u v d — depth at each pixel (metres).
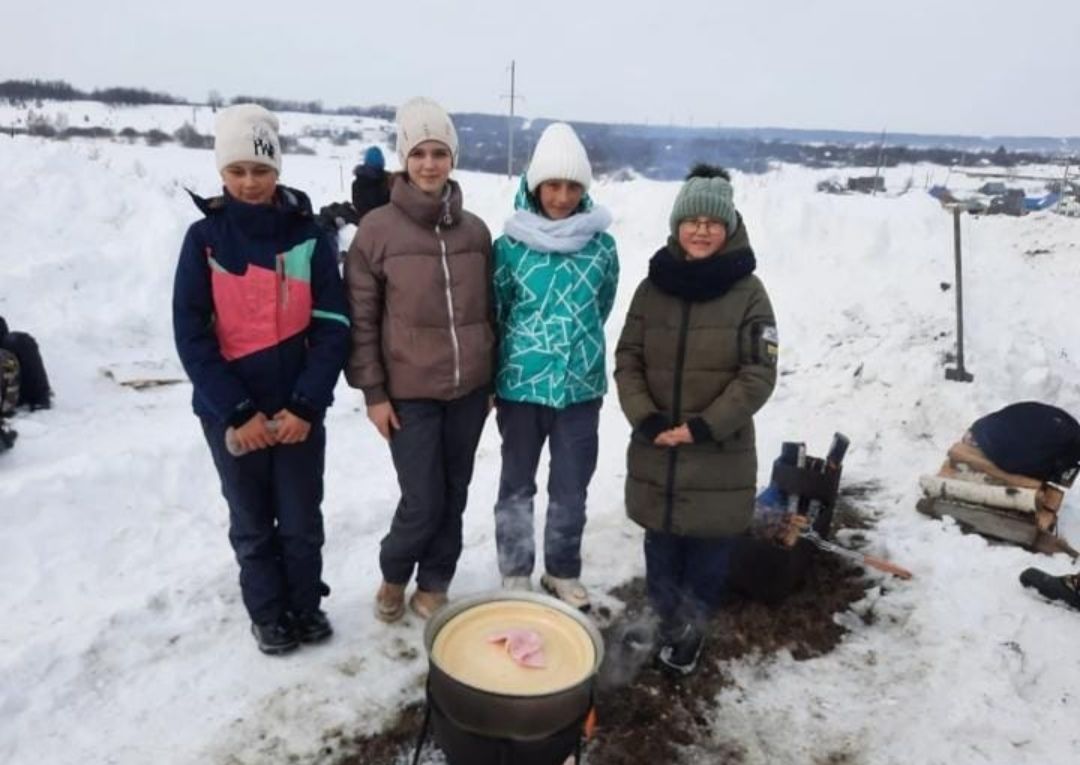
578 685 1.90
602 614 3.26
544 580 3.28
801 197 7.77
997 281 6.84
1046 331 6.29
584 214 2.87
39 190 8.12
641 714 2.73
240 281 2.45
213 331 2.53
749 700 2.83
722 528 2.82
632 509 2.96
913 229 7.42
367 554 3.62
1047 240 8.28
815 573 3.53
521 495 3.10
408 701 2.70
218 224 2.46
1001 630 3.12
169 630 2.95
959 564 3.56
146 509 3.89
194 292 2.43
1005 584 3.40
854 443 4.89
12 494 3.61
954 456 3.98
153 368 6.19
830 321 6.25
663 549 3.01
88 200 8.28
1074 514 4.09
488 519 4.00
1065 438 3.67
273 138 2.46
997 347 5.59
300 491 2.69
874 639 3.17
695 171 2.83
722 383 2.75
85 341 6.37
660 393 2.84
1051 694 2.83
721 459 2.80
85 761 2.37
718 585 3.01
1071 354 6.02
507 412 3.00
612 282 3.03
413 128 2.62
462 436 2.88
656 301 2.87
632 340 2.96
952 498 3.96
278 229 2.49
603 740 2.60
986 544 3.72
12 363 4.89
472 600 2.25
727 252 2.75
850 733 2.69
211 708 2.60
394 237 2.68
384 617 3.06
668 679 2.90
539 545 3.75
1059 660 2.97
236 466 2.58
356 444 5.02
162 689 2.67
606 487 4.38
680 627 3.00
